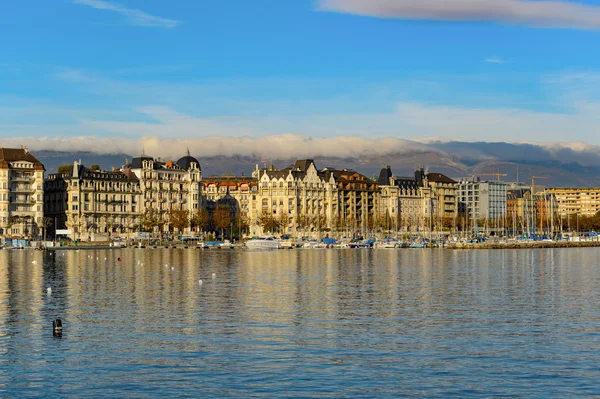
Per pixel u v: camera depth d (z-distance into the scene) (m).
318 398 71.38
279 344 92.56
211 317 112.50
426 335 98.25
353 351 88.75
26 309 120.81
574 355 86.75
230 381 76.44
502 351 88.81
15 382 76.19
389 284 164.50
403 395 72.19
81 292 145.38
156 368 81.12
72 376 78.19
